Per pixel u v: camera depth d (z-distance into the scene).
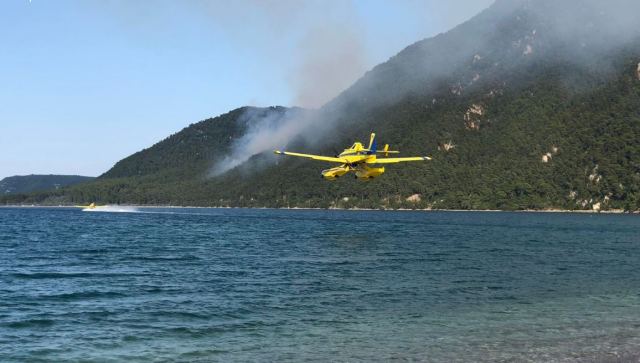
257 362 16.50
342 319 21.94
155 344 18.38
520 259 43.69
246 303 25.00
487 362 16.50
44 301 25.16
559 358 16.88
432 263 40.66
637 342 18.61
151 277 32.78
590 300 26.03
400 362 16.48
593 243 60.97
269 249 51.69
